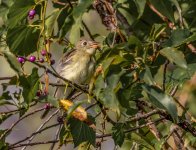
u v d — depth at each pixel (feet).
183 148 37.52
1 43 38.32
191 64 33.83
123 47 31.91
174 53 31.58
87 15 58.13
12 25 36.88
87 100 32.76
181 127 35.53
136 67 32.07
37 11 41.16
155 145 36.60
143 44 32.76
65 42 41.75
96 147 37.55
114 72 31.96
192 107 36.11
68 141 36.70
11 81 32.86
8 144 34.50
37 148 63.82
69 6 41.32
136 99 34.60
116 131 34.40
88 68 48.14
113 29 40.83
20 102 33.58
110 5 41.29
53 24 39.75
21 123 67.05
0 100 33.40
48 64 36.29
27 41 37.76
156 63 39.06
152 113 35.09
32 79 32.63
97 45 43.52
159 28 33.40
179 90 36.88
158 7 36.73
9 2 38.58
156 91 31.99
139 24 42.06
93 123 33.68
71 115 33.42
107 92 31.99
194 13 40.40
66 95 39.19
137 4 35.65
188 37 32.81
